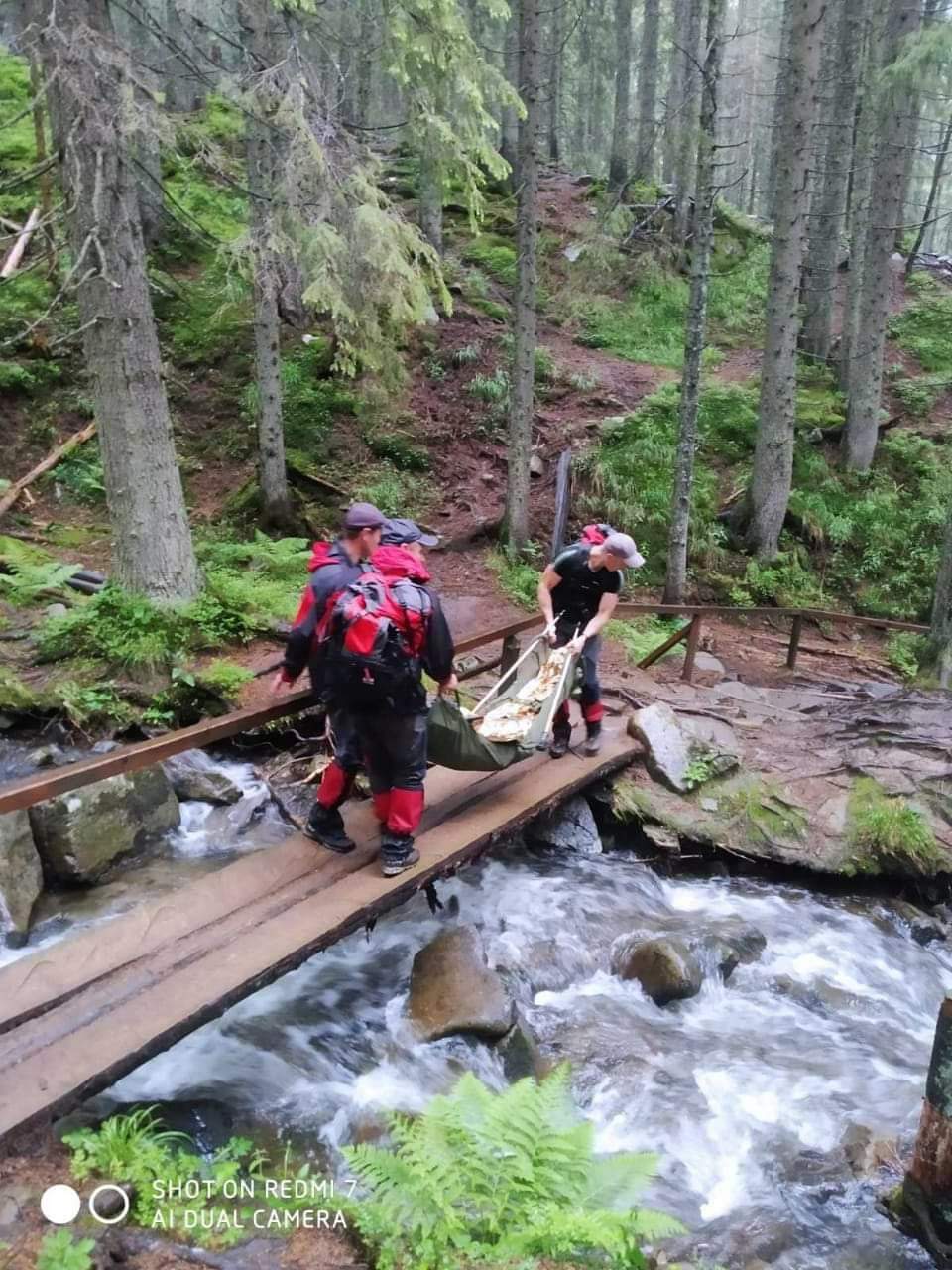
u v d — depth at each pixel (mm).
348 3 8812
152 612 8062
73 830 5816
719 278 20422
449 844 5422
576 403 15852
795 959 5859
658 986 5305
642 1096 4516
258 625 8500
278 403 12227
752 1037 5113
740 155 31406
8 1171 3182
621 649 10555
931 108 21281
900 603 13594
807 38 11734
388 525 4723
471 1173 3078
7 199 16484
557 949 5547
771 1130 4363
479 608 11266
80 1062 3562
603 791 6914
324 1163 3836
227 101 7703
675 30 20000
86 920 5531
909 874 6559
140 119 6594
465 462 14453
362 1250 3006
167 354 15297
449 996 4781
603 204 16562
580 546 6344
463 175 8555
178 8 7695
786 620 13062
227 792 6875
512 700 6227
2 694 7355
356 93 16547
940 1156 3531
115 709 7340
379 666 4492
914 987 5746
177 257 17031
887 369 17719
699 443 15117
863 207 17938
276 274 8359
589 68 30219
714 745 7328
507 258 19406
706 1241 3623
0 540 10727
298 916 4633
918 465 15398
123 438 8070
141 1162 3312
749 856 6598
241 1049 4562
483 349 16344
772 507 13570
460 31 7945
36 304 14773
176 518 8453
